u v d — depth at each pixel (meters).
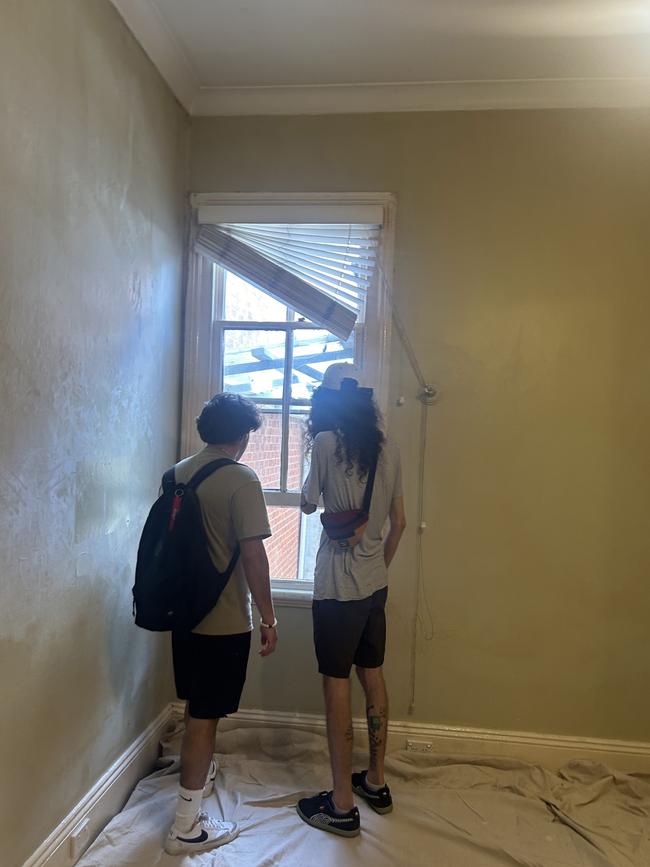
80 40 1.57
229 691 1.68
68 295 1.54
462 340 2.30
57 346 1.49
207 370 2.45
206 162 2.41
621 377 2.23
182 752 1.71
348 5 1.86
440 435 2.30
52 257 1.46
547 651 2.26
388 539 2.05
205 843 1.70
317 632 1.89
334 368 1.96
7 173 1.27
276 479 2.46
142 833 1.74
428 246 2.31
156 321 2.16
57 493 1.51
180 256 2.39
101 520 1.76
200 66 2.21
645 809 2.00
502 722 2.28
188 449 2.42
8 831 1.35
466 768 2.18
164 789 1.97
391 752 2.26
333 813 1.83
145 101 2.01
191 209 2.41
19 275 1.32
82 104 1.59
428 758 2.21
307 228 2.39
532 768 2.17
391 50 2.08
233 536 1.68
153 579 1.61
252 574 1.64
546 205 2.26
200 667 1.66
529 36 1.98
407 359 2.32
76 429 1.60
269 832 1.81
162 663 2.30
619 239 2.23
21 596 1.37
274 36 2.03
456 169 2.30
